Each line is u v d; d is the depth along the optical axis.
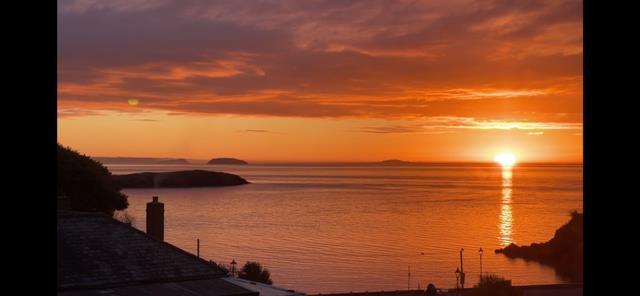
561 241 61.03
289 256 77.94
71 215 16.28
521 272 55.50
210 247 86.56
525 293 36.09
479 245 83.75
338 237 98.81
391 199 178.12
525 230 99.75
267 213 140.50
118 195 40.56
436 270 65.25
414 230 106.06
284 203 167.88
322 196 193.88
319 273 64.88
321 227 113.62
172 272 15.29
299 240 95.00
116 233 16.14
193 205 159.12
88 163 38.78
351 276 62.81
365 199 179.00
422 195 193.00
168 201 170.38
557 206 138.62
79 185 37.09
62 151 37.47
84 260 14.71
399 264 70.38
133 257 15.41
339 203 165.88
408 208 148.50
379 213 138.38
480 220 118.12
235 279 19.25
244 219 126.94
